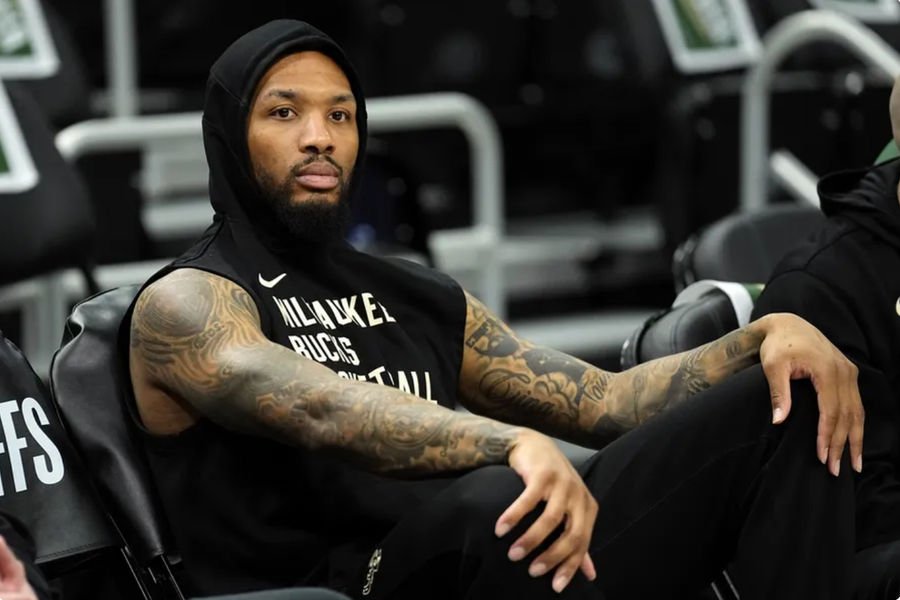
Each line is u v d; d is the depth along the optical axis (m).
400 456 5.61
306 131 6.20
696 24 13.01
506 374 6.68
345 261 6.44
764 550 5.84
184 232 12.83
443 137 13.69
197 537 6.07
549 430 6.71
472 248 11.45
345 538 6.16
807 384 5.96
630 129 14.01
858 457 5.99
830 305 6.68
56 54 11.35
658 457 5.83
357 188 6.48
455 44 13.80
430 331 6.54
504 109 13.93
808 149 11.85
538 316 13.63
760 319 6.37
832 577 5.86
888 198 6.83
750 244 8.35
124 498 6.06
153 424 6.12
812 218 8.55
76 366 6.21
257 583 6.07
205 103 6.32
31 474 5.96
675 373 6.52
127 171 11.22
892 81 11.27
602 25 13.85
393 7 13.60
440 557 5.57
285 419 5.71
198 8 13.97
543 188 14.83
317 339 6.20
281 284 6.22
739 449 5.88
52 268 9.50
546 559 5.36
